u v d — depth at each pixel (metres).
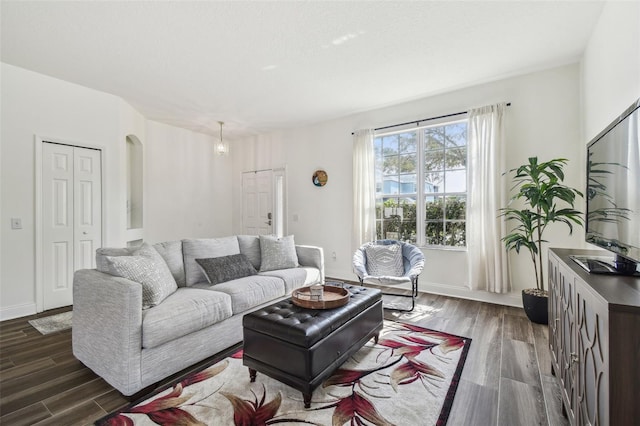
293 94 3.98
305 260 3.84
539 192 2.83
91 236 3.81
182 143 5.63
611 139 1.51
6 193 3.16
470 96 3.77
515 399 1.78
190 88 3.79
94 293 1.99
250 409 1.69
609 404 0.93
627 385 0.91
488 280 3.53
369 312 2.34
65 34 2.61
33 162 3.34
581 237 3.17
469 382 1.95
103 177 3.92
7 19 2.39
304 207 5.45
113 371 1.83
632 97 1.87
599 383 1.05
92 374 2.07
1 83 3.12
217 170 6.31
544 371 2.08
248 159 6.33
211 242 3.21
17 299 3.21
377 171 4.62
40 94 3.38
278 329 1.79
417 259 3.53
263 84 3.66
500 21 2.46
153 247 2.73
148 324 1.85
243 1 2.19
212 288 2.69
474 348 2.42
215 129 5.70
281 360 1.78
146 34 2.61
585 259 1.67
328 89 3.82
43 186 3.42
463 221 3.89
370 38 2.69
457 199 3.93
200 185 5.96
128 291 1.78
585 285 1.21
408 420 1.60
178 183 5.55
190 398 1.79
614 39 2.14
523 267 3.46
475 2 2.22
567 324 1.56
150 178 5.09
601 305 1.01
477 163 3.60
